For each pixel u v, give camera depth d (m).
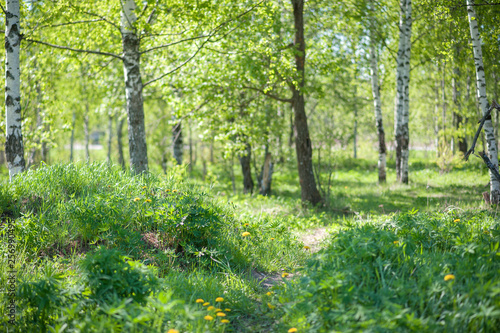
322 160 16.11
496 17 10.97
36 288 3.25
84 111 22.84
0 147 13.03
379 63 16.98
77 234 5.16
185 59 11.89
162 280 3.61
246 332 3.67
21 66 10.88
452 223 5.32
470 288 3.07
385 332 2.72
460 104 17.61
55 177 6.35
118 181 6.85
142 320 2.91
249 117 13.26
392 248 3.89
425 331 2.72
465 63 12.98
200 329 3.28
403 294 3.18
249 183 16.09
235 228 6.73
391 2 15.22
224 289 4.59
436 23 12.72
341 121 19.44
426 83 20.17
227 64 11.30
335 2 11.37
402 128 15.39
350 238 4.21
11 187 5.88
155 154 20.20
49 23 8.96
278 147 15.26
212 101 12.27
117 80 15.75
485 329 2.80
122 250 4.86
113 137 32.12
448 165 17.58
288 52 10.15
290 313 3.49
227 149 13.16
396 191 13.83
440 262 3.74
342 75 16.27
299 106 11.89
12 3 7.08
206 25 9.52
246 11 9.54
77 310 3.10
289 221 9.18
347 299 3.13
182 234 5.61
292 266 5.91
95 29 10.77
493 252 3.60
